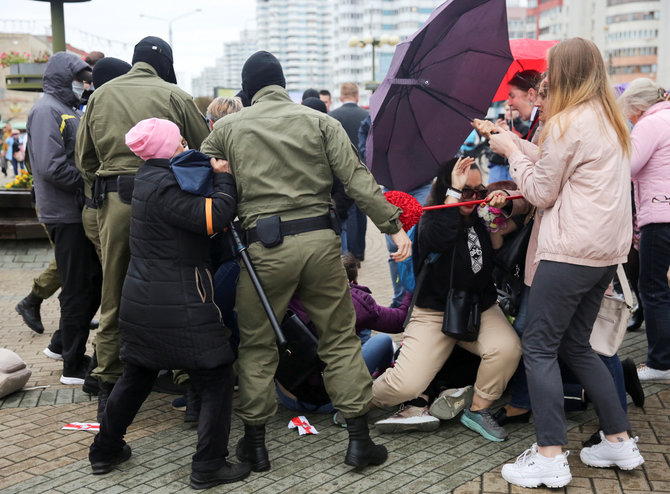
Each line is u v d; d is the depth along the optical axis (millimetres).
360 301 3930
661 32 65125
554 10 102562
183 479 3111
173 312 2900
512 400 3635
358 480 3053
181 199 2889
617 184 2846
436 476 3072
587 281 2883
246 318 3154
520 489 2939
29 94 69125
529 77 3904
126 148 3580
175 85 3830
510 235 3545
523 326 3555
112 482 3094
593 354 3115
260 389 3141
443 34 3406
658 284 4070
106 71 4238
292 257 3025
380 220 3096
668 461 3160
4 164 27609
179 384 3795
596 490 2918
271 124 3072
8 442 3561
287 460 3283
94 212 3979
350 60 118188
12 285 7699
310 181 3072
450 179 3477
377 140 3549
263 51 3244
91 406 4098
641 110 4074
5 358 4254
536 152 3242
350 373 3152
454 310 3439
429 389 3875
